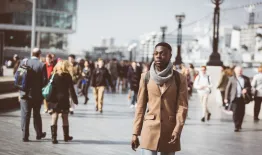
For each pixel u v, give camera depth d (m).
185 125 13.08
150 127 4.42
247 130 12.57
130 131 10.98
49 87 8.72
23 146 8.28
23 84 8.73
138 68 17.97
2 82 16.30
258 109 15.74
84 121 12.68
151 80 4.48
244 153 8.70
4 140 8.83
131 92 19.72
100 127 11.52
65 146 8.47
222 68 20.58
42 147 8.26
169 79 4.44
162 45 4.40
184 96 4.46
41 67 8.84
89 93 26.58
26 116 8.81
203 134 11.25
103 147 8.53
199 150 8.79
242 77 12.33
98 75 15.50
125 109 17.19
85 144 8.79
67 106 8.88
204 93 14.45
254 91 15.66
